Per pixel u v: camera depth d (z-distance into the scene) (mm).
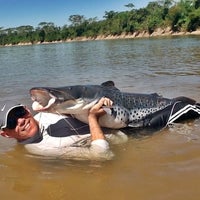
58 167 1212
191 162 1183
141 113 1574
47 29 35688
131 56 6137
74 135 1355
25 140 1398
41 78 3586
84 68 4441
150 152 1299
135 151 1317
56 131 1360
